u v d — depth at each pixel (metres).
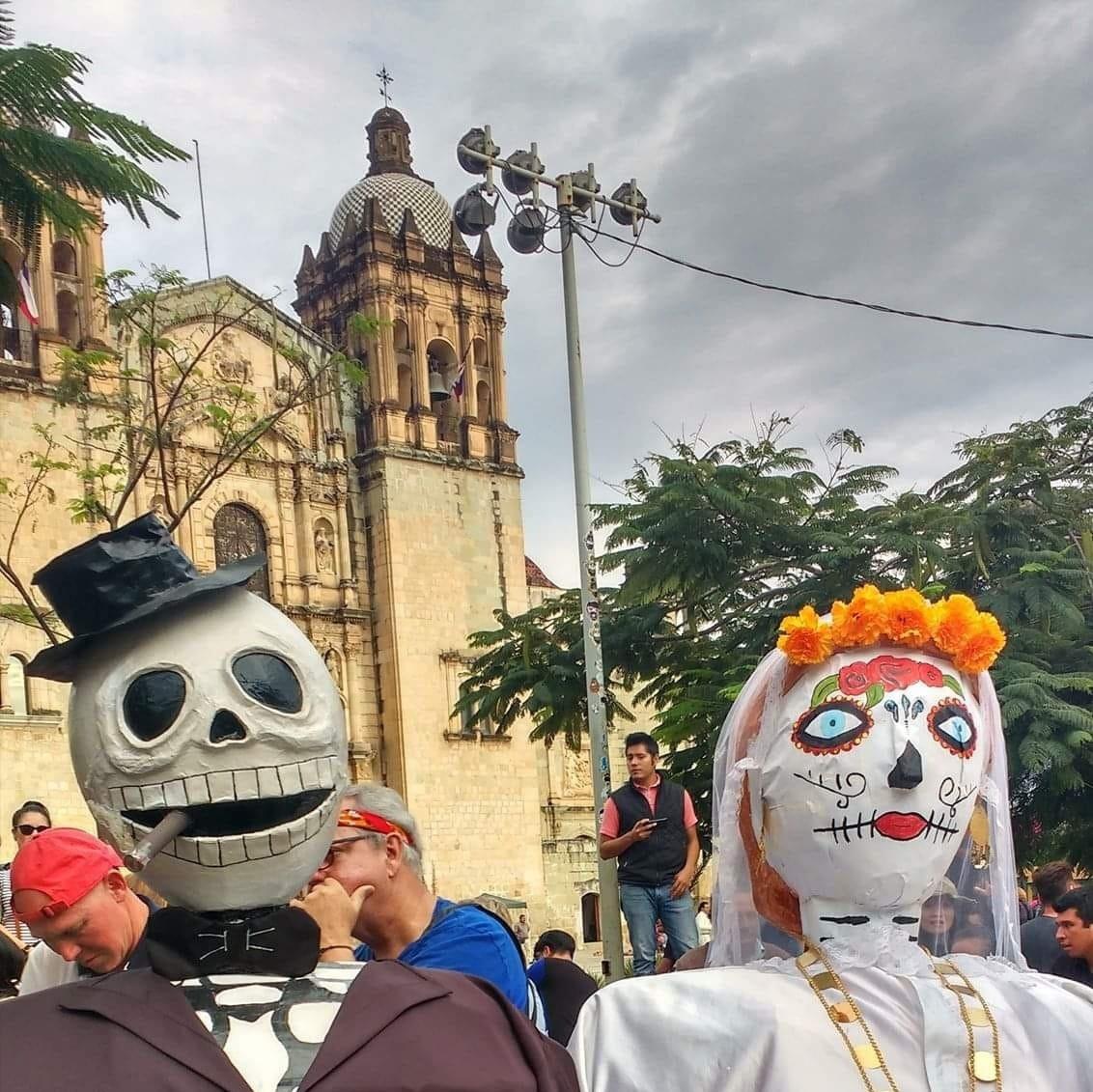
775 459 14.98
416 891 4.36
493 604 36.72
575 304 14.20
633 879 8.85
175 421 29.64
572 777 39.47
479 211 14.11
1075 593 13.86
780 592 15.14
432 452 36.31
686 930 8.76
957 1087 3.07
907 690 3.35
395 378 36.50
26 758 26.50
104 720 2.36
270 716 2.39
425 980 2.43
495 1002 2.47
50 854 3.53
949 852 3.37
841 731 3.31
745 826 3.60
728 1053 3.09
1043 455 15.56
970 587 14.62
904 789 3.26
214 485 32.59
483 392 38.56
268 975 2.38
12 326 28.84
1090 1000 3.43
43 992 2.27
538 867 35.75
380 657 34.97
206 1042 2.18
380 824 4.27
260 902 2.45
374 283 36.47
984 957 3.53
